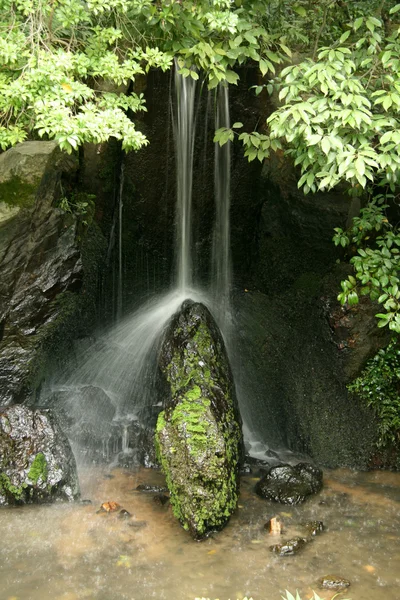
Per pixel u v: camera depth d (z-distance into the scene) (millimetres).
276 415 6699
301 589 3824
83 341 6926
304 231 7730
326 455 6188
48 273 5969
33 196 5547
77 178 6816
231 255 8281
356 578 3965
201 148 7750
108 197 7457
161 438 4789
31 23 4449
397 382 6312
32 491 4859
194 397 5051
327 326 6590
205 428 4734
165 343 5883
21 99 4277
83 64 4508
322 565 4121
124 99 4816
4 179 5461
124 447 6074
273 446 6512
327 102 4367
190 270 8195
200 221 8102
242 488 5340
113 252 7707
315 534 4551
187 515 4492
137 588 3803
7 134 4926
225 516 4621
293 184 7652
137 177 7719
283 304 7613
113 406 6473
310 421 6441
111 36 4676
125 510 4785
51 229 5887
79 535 4430
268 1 5164
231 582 3891
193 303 6074
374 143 5312
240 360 7156
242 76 7469
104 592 3754
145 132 7461
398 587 3873
